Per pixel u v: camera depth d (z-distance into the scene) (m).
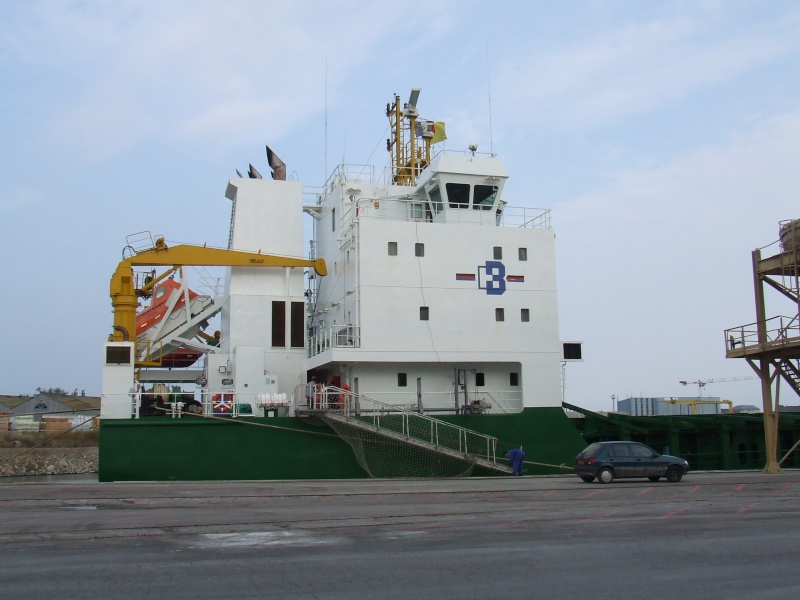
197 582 9.96
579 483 25.95
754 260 31.50
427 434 31.61
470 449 32.06
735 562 11.27
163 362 41.84
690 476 29.16
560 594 9.34
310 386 30.81
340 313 35.69
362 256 32.81
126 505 19.25
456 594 9.33
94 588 9.65
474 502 19.48
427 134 40.97
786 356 30.95
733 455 39.25
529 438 32.97
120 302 33.72
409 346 32.59
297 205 37.59
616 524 15.14
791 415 41.06
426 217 37.44
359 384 32.78
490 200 36.09
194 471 29.92
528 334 33.94
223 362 34.75
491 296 33.84
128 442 29.67
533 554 11.88
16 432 60.16
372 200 34.81
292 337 35.50
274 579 10.12
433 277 33.38
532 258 34.66
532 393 33.50
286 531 14.36
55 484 27.45
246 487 25.14
